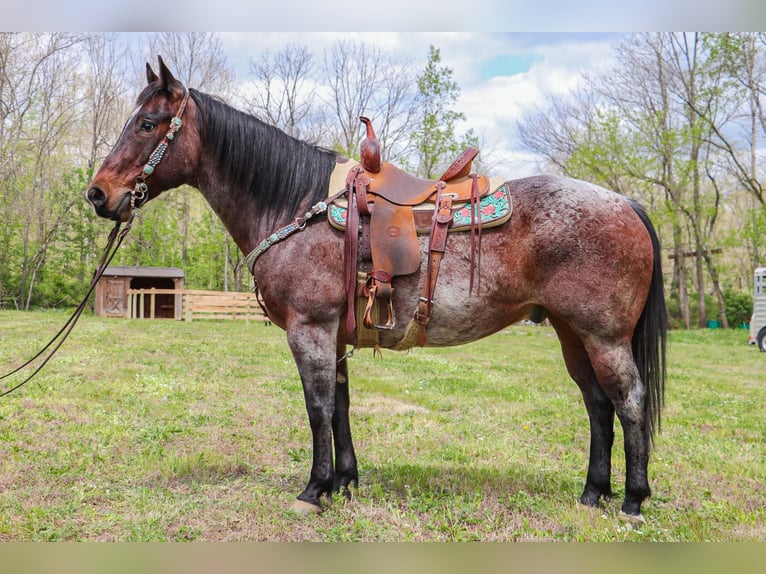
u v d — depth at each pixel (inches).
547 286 124.3
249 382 314.0
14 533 119.6
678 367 470.3
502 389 315.9
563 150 1032.8
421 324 128.1
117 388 275.4
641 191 1063.0
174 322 804.0
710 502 141.7
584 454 187.8
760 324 650.8
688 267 1225.4
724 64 914.1
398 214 127.6
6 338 473.1
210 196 142.0
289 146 138.5
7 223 1117.1
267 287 132.5
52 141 1262.3
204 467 162.7
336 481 144.6
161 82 133.0
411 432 210.8
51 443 180.7
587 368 138.6
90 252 1263.5
